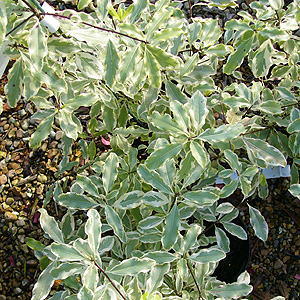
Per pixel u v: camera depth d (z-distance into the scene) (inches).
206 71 20.9
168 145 16.9
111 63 16.9
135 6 18.2
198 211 23.9
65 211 28.9
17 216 28.7
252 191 25.0
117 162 20.4
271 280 27.6
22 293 27.3
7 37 16.6
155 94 20.7
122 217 21.8
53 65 18.5
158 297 15.4
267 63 21.3
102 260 22.0
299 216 28.5
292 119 22.7
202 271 20.0
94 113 24.6
